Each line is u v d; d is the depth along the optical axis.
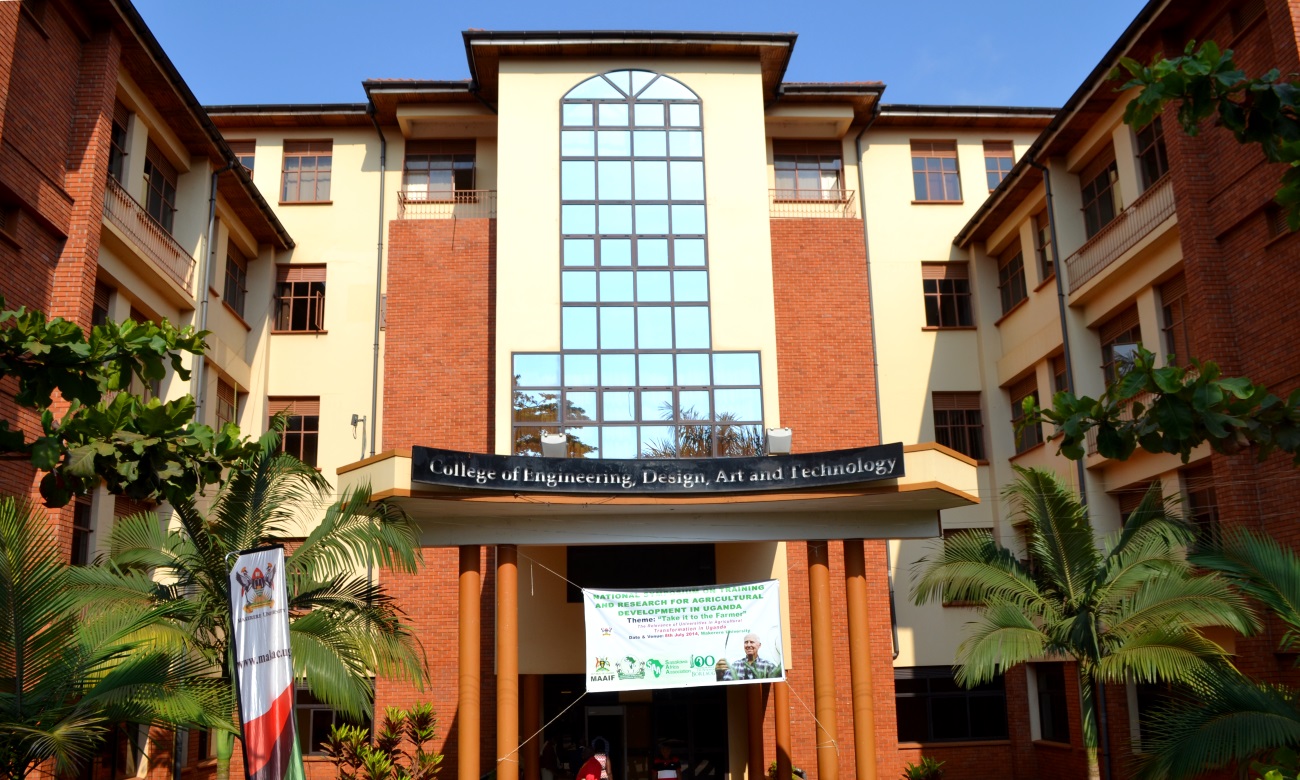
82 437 9.40
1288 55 16.33
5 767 10.15
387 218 26.14
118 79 19.17
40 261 16.52
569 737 22.64
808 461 17.09
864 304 24.59
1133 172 20.95
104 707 10.61
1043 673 24.80
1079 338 22.88
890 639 23.20
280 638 11.34
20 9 16.16
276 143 26.77
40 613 10.83
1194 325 18.30
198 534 14.70
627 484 17.02
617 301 21.48
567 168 22.30
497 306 21.38
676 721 22.80
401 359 23.80
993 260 27.12
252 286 25.64
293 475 15.91
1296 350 16.42
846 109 26.22
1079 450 8.42
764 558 21.02
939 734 24.81
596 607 16.97
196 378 21.78
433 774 20.48
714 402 20.97
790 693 22.42
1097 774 15.41
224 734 14.77
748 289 21.70
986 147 27.91
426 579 22.72
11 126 15.76
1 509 11.03
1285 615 11.85
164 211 21.86
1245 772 11.97
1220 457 17.52
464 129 26.31
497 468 16.48
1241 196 17.64
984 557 16.59
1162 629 14.82
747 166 22.52
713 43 22.86
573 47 22.83
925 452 16.84
